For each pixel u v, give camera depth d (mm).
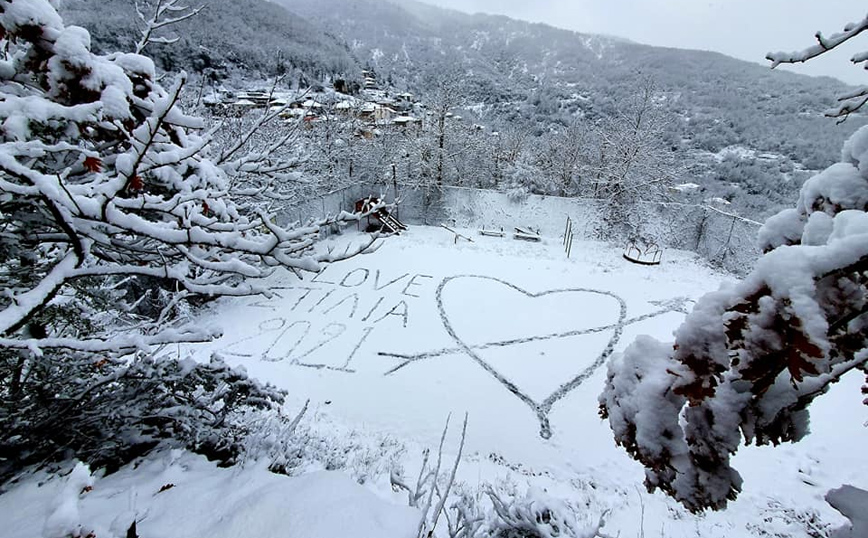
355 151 26125
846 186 1932
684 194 26141
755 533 7270
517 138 35094
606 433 9984
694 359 1555
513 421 10375
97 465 4430
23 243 3811
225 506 3506
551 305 16156
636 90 26344
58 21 3186
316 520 3209
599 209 25422
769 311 1399
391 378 11969
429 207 27953
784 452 9172
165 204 3527
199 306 15977
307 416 10273
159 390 4871
